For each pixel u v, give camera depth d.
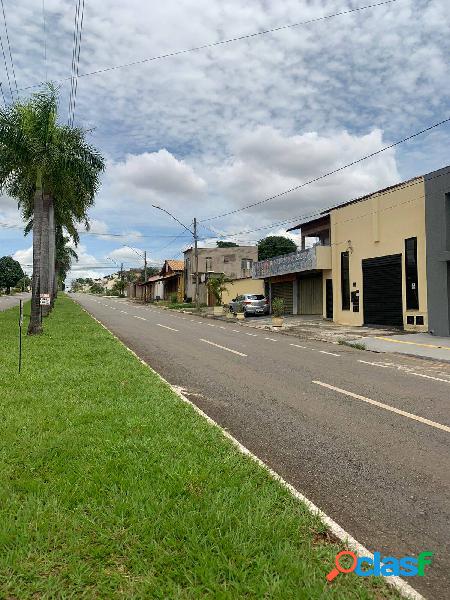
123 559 2.89
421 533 3.49
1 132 16.61
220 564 2.80
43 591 2.60
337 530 3.39
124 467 4.21
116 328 21.67
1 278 87.88
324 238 32.03
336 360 12.71
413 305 19.53
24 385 7.74
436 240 18.11
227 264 53.19
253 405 7.39
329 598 2.57
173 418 6.02
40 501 3.53
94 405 6.50
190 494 3.73
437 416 6.80
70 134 18.19
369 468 4.77
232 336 18.91
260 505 3.58
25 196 21.38
